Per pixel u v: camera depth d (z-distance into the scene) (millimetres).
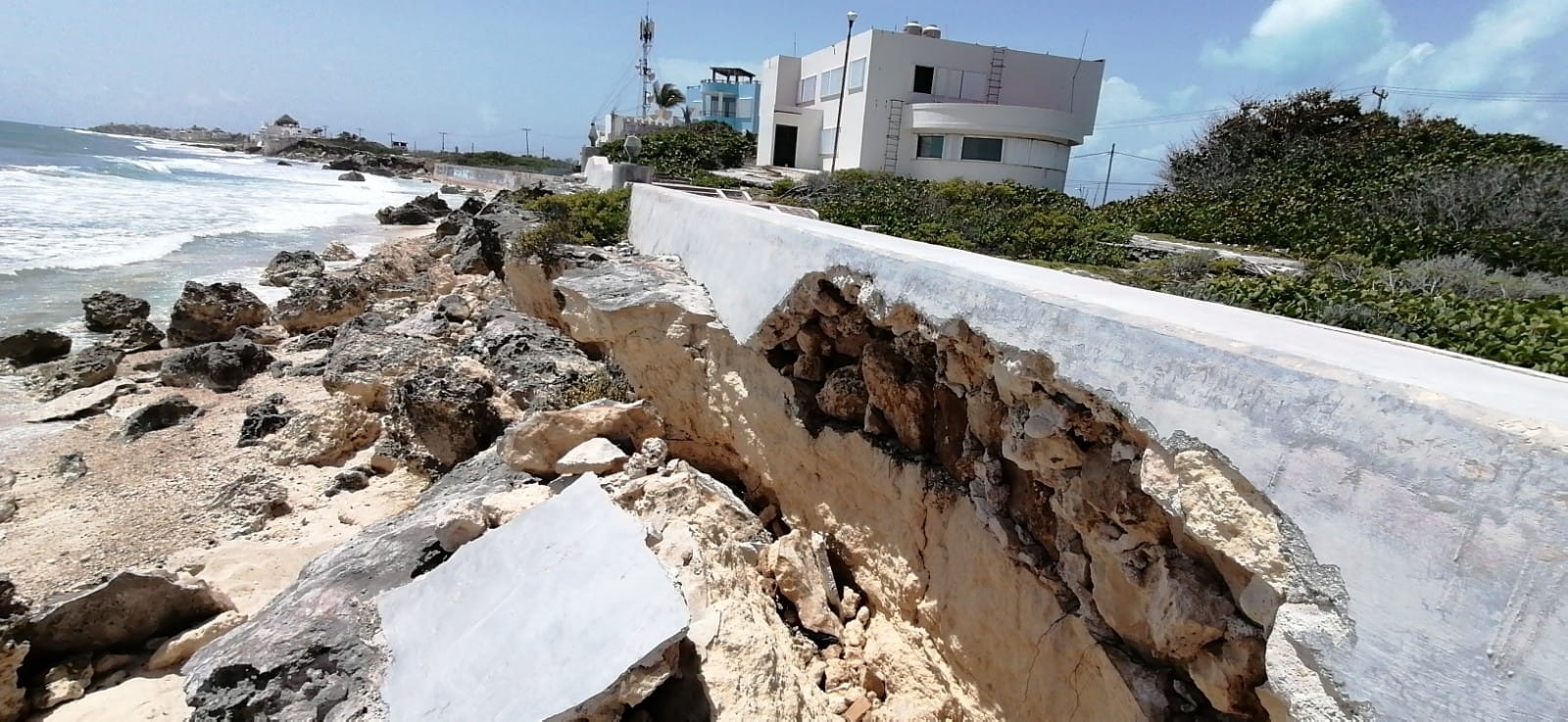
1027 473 5234
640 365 10000
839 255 6738
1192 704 4188
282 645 5473
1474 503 2512
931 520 6266
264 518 10070
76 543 9297
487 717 4602
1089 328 4125
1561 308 7793
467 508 6938
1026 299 4598
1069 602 4961
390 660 5383
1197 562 3896
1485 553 2469
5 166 51438
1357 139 21391
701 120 56312
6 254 25141
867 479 7020
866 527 7113
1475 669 2473
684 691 4875
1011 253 13617
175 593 7715
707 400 9227
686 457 9836
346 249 30672
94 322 18312
